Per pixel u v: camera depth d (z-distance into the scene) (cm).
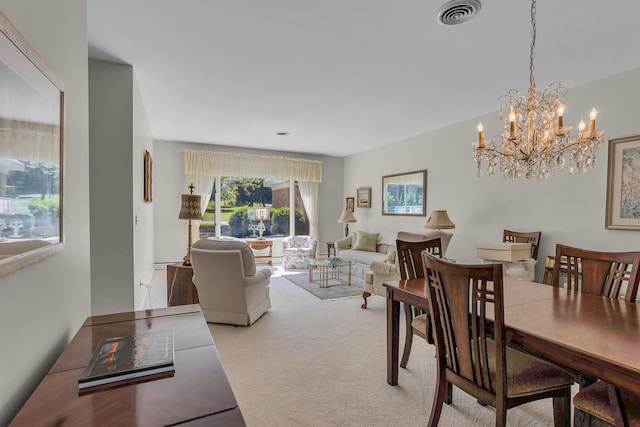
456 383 158
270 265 695
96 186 286
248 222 700
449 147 492
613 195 310
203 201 642
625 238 304
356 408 195
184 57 275
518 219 398
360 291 466
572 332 135
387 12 211
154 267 596
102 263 289
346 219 671
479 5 203
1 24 79
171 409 85
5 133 82
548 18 217
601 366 114
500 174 418
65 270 134
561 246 221
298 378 228
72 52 146
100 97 284
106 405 86
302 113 433
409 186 570
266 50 263
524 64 287
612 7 204
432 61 281
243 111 423
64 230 129
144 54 270
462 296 148
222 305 328
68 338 138
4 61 81
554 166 226
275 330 317
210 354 116
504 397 137
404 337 306
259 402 200
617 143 306
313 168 738
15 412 92
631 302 179
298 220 748
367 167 691
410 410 193
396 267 363
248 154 678
